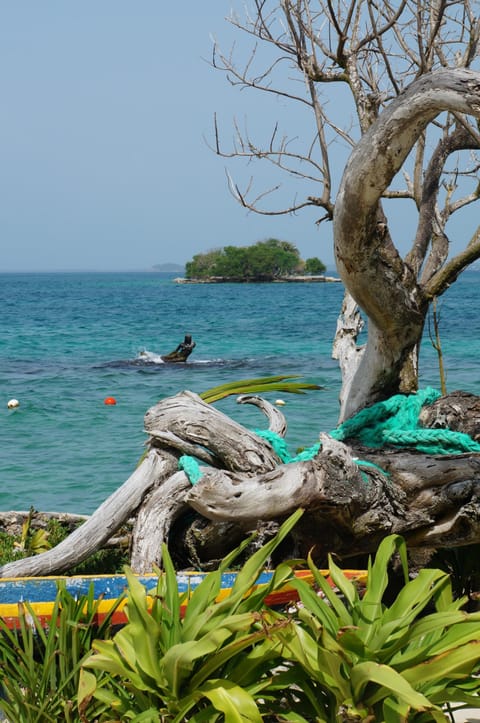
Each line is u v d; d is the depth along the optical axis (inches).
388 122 346.0
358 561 416.5
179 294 7637.8
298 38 513.3
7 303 5753.0
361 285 389.1
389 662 255.0
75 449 1026.7
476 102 326.6
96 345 2561.5
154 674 260.1
